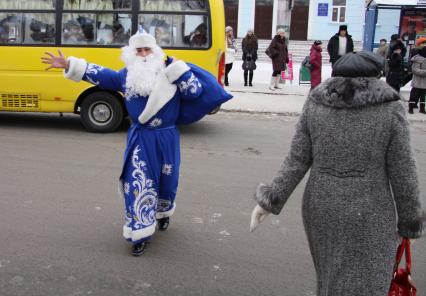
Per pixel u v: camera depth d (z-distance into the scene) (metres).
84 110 8.77
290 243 4.52
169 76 4.00
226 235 4.66
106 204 5.34
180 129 9.45
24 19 8.62
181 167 6.84
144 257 4.17
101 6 8.58
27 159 6.99
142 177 4.07
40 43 8.64
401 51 12.77
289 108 11.95
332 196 2.45
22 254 4.15
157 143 4.12
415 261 4.25
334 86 2.44
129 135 4.15
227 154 7.67
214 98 4.17
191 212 5.20
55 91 8.70
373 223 2.41
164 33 8.67
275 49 14.56
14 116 10.42
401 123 2.37
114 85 4.18
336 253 2.48
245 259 4.19
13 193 5.59
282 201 2.62
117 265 4.02
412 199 2.38
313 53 13.45
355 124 2.40
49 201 5.38
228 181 6.29
